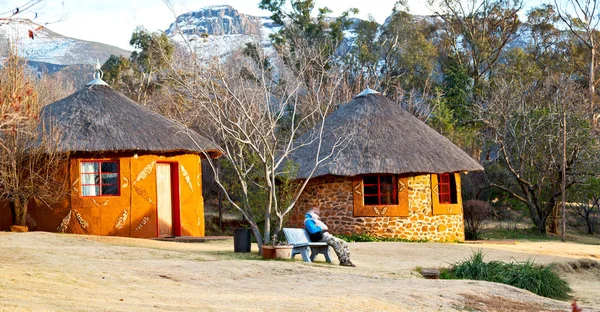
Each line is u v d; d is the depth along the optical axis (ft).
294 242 52.11
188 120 89.92
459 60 169.68
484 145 119.75
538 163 103.65
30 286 32.53
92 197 70.64
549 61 174.60
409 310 34.81
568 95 117.60
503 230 104.63
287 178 62.18
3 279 33.42
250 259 51.80
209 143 78.43
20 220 68.03
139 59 151.23
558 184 101.04
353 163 77.36
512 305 39.63
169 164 76.54
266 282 40.86
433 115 124.88
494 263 53.06
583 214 122.11
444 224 81.41
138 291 34.91
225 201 119.65
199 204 78.38
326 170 77.10
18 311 26.12
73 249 50.06
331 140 80.38
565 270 61.26
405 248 64.39
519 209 114.62
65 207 69.92
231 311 30.27
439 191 82.48
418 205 79.61
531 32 184.65
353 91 131.54
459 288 41.88
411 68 164.35
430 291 39.83
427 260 57.98
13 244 51.42
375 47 172.96
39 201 68.85
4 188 66.85
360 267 51.13
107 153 71.36
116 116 73.92
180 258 50.39
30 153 66.59
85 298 31.04
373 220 78.18
